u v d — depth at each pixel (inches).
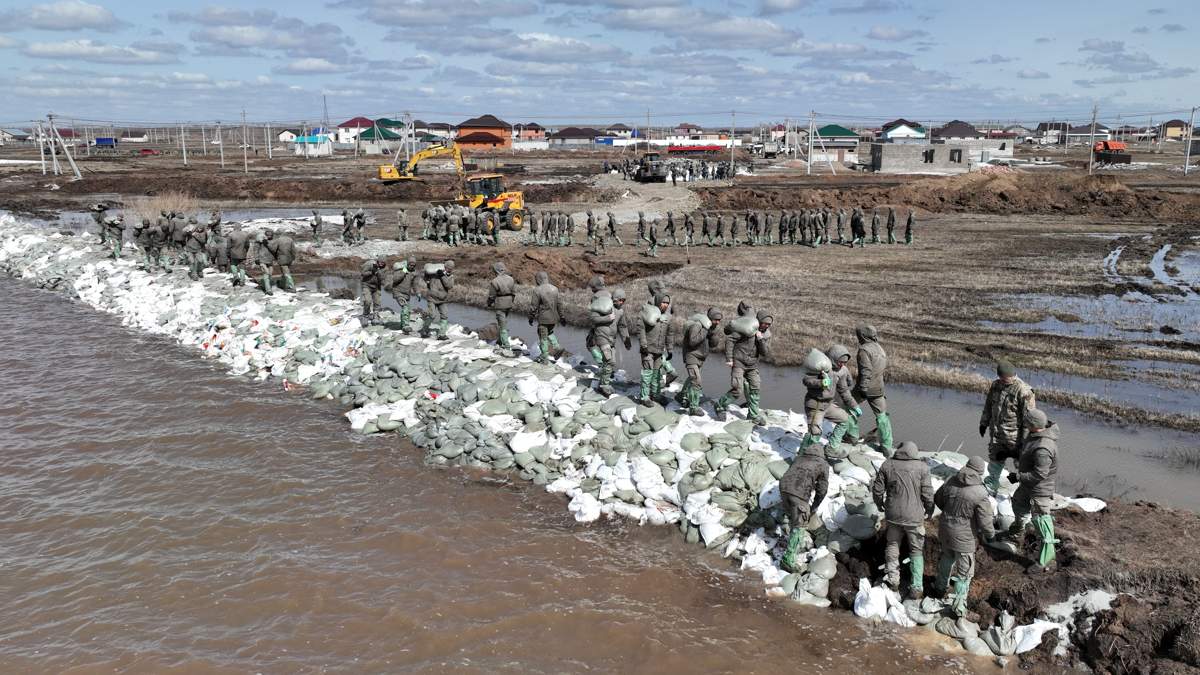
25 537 452.4
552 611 379.9
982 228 1686.8
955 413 610.5
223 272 1119.6
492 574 412.2
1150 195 1952.5
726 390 668.7
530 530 458.6
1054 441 355.3
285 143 6894.7
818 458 386.9
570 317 940.6
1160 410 600.4
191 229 1071.6
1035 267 1212.5
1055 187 2065.7
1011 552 374.0
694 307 954.1
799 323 875.4
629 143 6220.5
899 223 1774.1
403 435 602.5
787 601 383.9
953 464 460.1
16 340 868.6
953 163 3132.4
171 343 859.4
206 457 560.1
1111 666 317.1
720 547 429.4
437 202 2352.4
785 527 421.4
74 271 1198.9
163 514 477.4
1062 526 394.9
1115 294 1019.3
